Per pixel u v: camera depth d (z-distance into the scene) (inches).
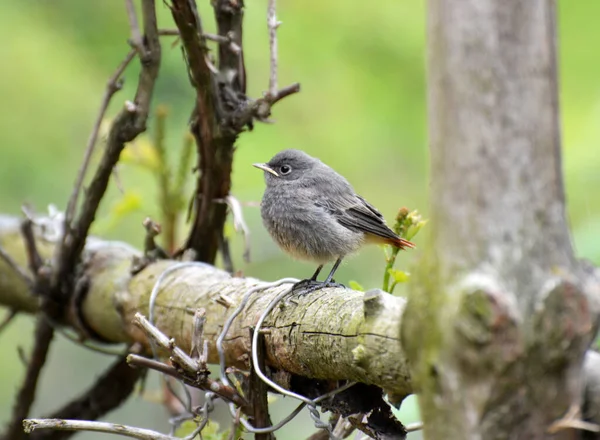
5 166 551.5
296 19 589.9
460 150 167.2
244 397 267.4
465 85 166.6
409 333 175.3
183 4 309.0
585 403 178.4
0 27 568.7
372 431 238.2
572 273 165.9
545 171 166.2
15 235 431.8
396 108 597.9
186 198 413.1
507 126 165.0
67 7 581.6
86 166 348.8
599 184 515.5
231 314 294.0
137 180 549.6
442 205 170.1
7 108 559.2
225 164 355.6
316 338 239.3
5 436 382.0
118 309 354.6
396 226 297.7
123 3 576.4
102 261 379.2
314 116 598.5
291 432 508.1
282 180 416.5
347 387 240.5
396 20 592.7
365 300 212.5
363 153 598.2
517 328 158.2
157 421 574.6
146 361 242.2
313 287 294.7
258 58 586.2
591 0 594.2
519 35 164.9
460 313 161.0
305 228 404.8
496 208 165.2
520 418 164.4
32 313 433.7
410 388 203.0
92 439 560.7
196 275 331.9
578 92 589.9
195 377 244.8
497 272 163.6
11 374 595.2
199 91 335.9
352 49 597.0
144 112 320.8
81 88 574.2
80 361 610.9
